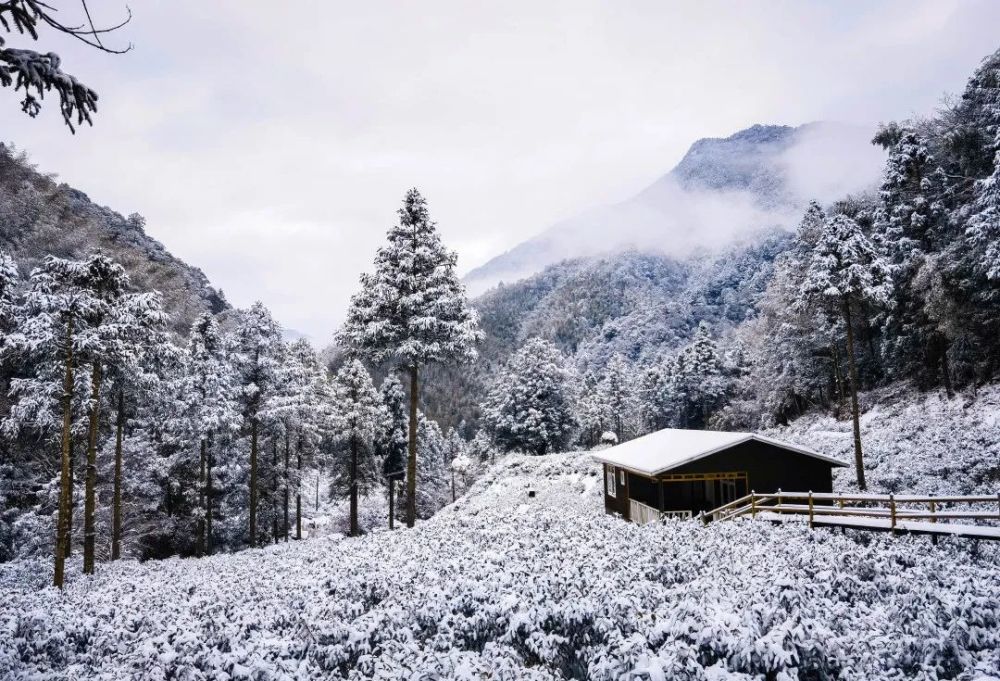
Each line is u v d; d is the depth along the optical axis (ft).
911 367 132.36
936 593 32.30
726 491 86.33
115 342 66.33
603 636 29.58
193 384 102.68
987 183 91.71
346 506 187.21
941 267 107.96
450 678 25.32
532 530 63.72
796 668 23.48
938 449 101.04
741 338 238.27
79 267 63.98
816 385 163.84
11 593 53.36
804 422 161.68
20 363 63.57
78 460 86.74
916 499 54.70
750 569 41.70
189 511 118.42
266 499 124.06
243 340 107.45
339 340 85.20
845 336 139.54
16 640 32.81
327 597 41.55
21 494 93.04
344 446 135.95
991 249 90.12
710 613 30.04
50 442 76.64
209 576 58.13
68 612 40.96
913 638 26.32
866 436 124.88
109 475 104.12
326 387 150.00
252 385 104.68
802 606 31.73
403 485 165.37
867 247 95.45
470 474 217.15
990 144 102.32
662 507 79.97
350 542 73.77
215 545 122.21
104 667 30.76
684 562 44.86
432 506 188.75
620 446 110.01
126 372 74.43
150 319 72.49
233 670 27.37
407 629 31.73
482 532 64.54
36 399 65.00
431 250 85.10
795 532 55.98
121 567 78.89
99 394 72.33
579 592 36.27
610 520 70.33
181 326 246.88
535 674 26.09
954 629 27.02
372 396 135.74
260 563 65.00
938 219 119.44
